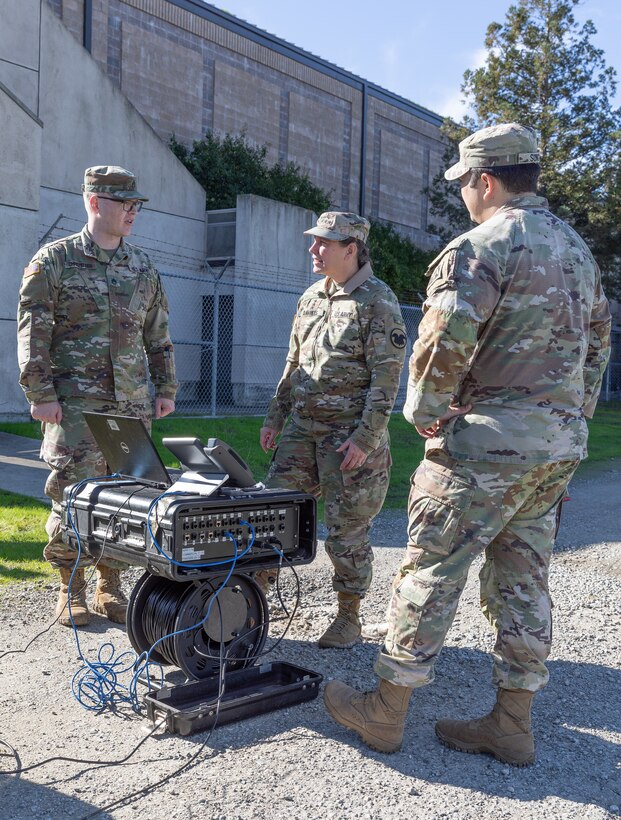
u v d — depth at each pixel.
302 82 30.03
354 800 2.70
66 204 17.41
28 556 5.73
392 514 8.37
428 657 2.93
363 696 3.12
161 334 4.79
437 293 2.77
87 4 22.86
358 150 32.69
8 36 16.03
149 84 24.67
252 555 3.37
